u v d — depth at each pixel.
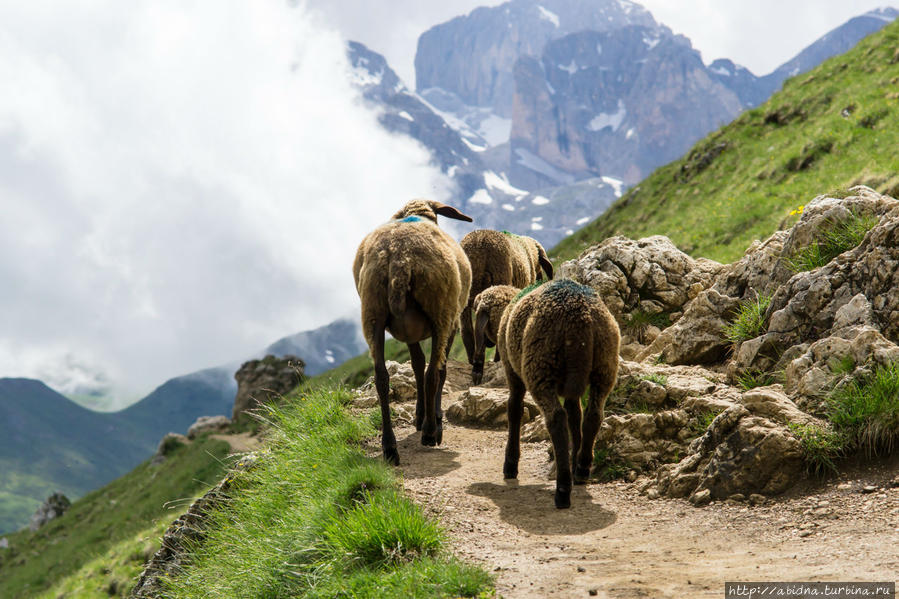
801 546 4.49
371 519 5.05
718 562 4.38
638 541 5.03
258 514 6.79
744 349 7.55
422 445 7.96
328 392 9.64
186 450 45.59
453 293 7.34
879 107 23.66
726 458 5.76
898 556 3.97
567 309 5.85
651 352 9.48
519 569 4.52
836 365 6.11
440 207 9.49
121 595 20.56
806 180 22.56
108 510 44.22
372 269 7.14
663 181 33.84
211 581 6.33
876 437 5.31
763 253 8.67
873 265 6.70
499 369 10.92
